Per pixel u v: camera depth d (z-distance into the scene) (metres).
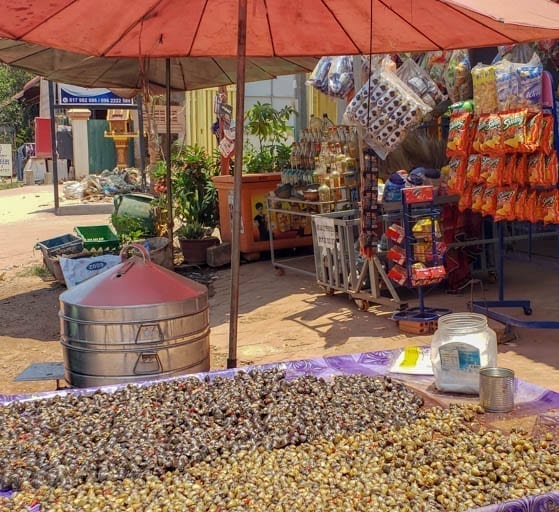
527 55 6.76
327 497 2.71
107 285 4.20
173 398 3.74
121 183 21.42
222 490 2.80
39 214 18.02
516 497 2.68
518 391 3.74
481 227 7.48
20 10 4.61
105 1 4.62
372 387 3.83
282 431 3.31
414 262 6.24
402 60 7.66
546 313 6.52
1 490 2.95
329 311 7.25
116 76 8.82
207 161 11.00
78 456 3.13
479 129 5.85
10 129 35.91
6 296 9.03
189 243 9.96
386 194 6.82
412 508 2.63
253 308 7.68
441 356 3.82
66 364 4.29
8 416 3.59
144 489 2.85
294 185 9.03
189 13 5.39
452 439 3.20
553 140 5.39
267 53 6.03
